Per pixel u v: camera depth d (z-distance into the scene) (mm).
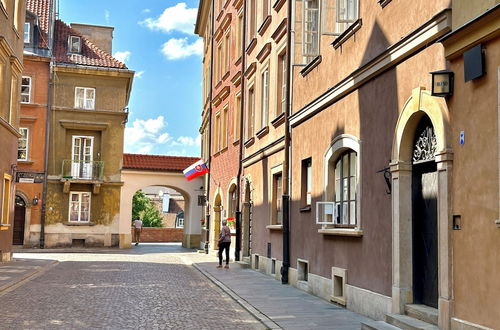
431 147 8969
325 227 13055
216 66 31750
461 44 7648
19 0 23344
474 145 7395
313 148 14414
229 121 27328
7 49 20688
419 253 9359
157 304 12414
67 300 12711
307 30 15258
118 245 37062
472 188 7410
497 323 6824
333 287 12531
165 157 38906
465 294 7488
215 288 15773
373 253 10539
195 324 10117
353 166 12148
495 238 6906
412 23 9375
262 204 20328
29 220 35344
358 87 11539
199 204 35625
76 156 37188
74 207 36688
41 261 23609
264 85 20844
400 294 9289
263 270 19703
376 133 10609
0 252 21797
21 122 35688
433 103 8383
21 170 35500
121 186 37344
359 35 11641
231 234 25312
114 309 11570
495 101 6984
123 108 37781
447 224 7887
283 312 11273
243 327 9914
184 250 36188
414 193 9500
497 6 6738
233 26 27047
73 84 37000
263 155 20188
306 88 15258
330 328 9570
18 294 13570
